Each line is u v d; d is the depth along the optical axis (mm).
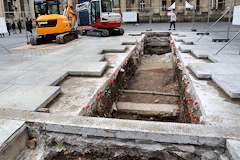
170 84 7648
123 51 8562
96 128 2467
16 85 4320
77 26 17250
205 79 4566
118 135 2426
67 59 6949
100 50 8438
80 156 2557
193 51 7266
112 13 14938
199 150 2260
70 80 4973
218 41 9883
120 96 6359
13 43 13203
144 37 14516
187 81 4949
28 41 13531
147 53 14398
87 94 4031
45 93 3812
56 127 2580
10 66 6266
